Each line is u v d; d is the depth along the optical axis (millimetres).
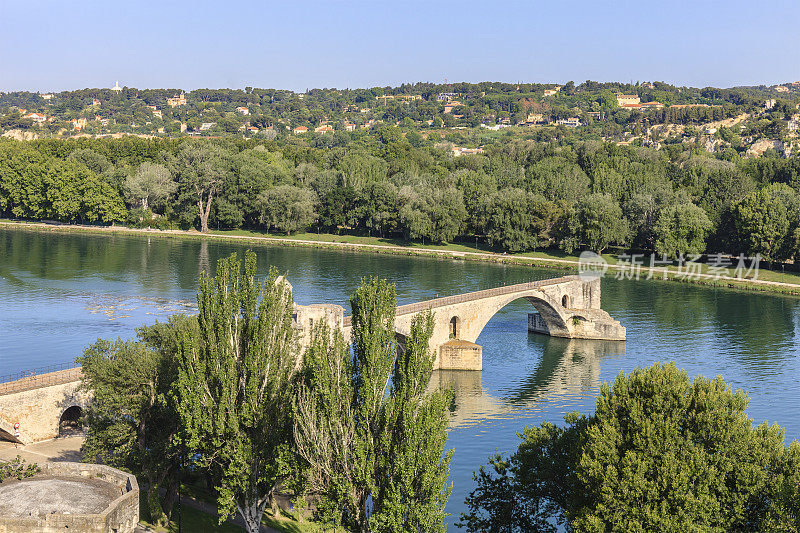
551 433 54188
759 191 188625
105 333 112062
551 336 131250
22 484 43781
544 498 53219
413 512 44031
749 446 47344
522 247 198625
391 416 46688
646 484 44188
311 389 48656
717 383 49969
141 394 58188
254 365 50312
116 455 57344
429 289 150375
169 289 146375
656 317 139500
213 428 49594
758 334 126688
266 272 164250
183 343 50531
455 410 91688
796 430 82375
